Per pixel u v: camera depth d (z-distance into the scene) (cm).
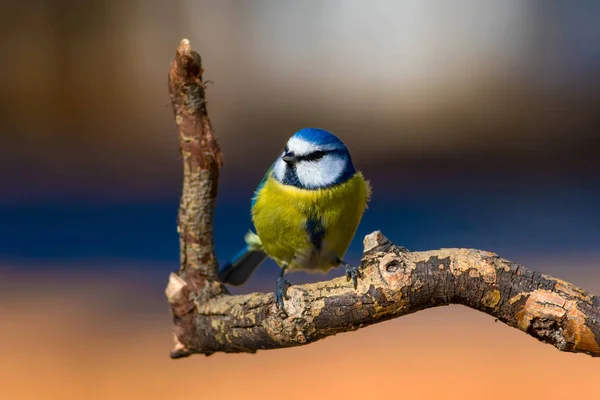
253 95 1914
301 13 1911
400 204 1494
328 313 385
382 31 1939
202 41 1883
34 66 1822
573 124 1872
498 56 1931
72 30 1838
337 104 1925
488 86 1928
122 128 1822
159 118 1834
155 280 1046
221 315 427
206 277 448
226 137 1858
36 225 1341
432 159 1780
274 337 404
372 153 1836
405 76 1934
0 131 1756
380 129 1909
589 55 1908
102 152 1736
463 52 1931
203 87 441
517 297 357
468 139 1873
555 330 353
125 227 1325
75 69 1836
